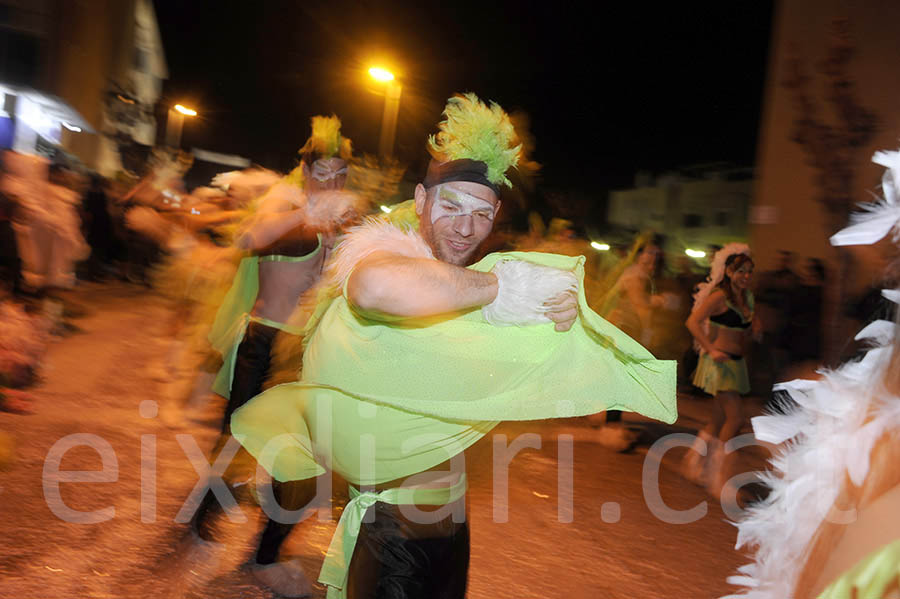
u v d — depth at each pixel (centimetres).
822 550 129
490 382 243
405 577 243
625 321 913
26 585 360
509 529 511
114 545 410
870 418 131
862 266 971
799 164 1502
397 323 238
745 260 692
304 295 413
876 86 1309
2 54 2405
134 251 1734
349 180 429
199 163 1903
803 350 1035
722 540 544
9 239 849
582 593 427
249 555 409
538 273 236
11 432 583
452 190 245
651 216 3412
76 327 1107
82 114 2877
